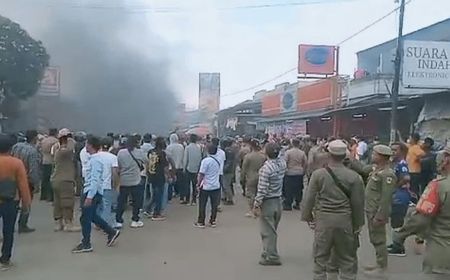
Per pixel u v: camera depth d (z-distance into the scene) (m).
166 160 13.27
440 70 17.97
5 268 8.04
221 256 9.12
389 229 9.88
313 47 37.72
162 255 9.14
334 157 6.77
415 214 4.62
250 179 13.39
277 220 8.66
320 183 6.72
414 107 20.98
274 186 8.55
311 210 6.83
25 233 10.88
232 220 13.09
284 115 37.28
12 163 8.11
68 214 11.16
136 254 9.17
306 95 33.09
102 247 9.70
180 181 15.97
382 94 23.28
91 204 9.25
